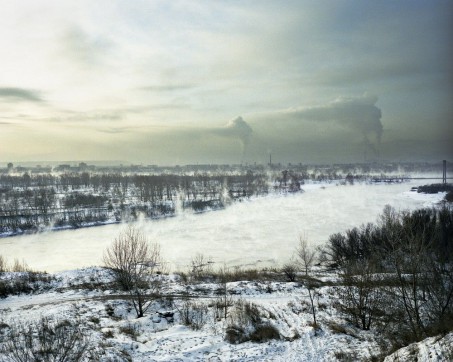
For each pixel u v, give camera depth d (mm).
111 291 33719
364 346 21984
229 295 33562
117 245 36344
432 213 65438
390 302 27062
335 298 31859
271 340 23609
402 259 25531
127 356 19844
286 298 33031
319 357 20875
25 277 36969
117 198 141500
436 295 23594
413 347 17156
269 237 77500
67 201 122188
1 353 18000
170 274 43312
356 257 48438
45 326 22562
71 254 68750
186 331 24875
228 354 21250
